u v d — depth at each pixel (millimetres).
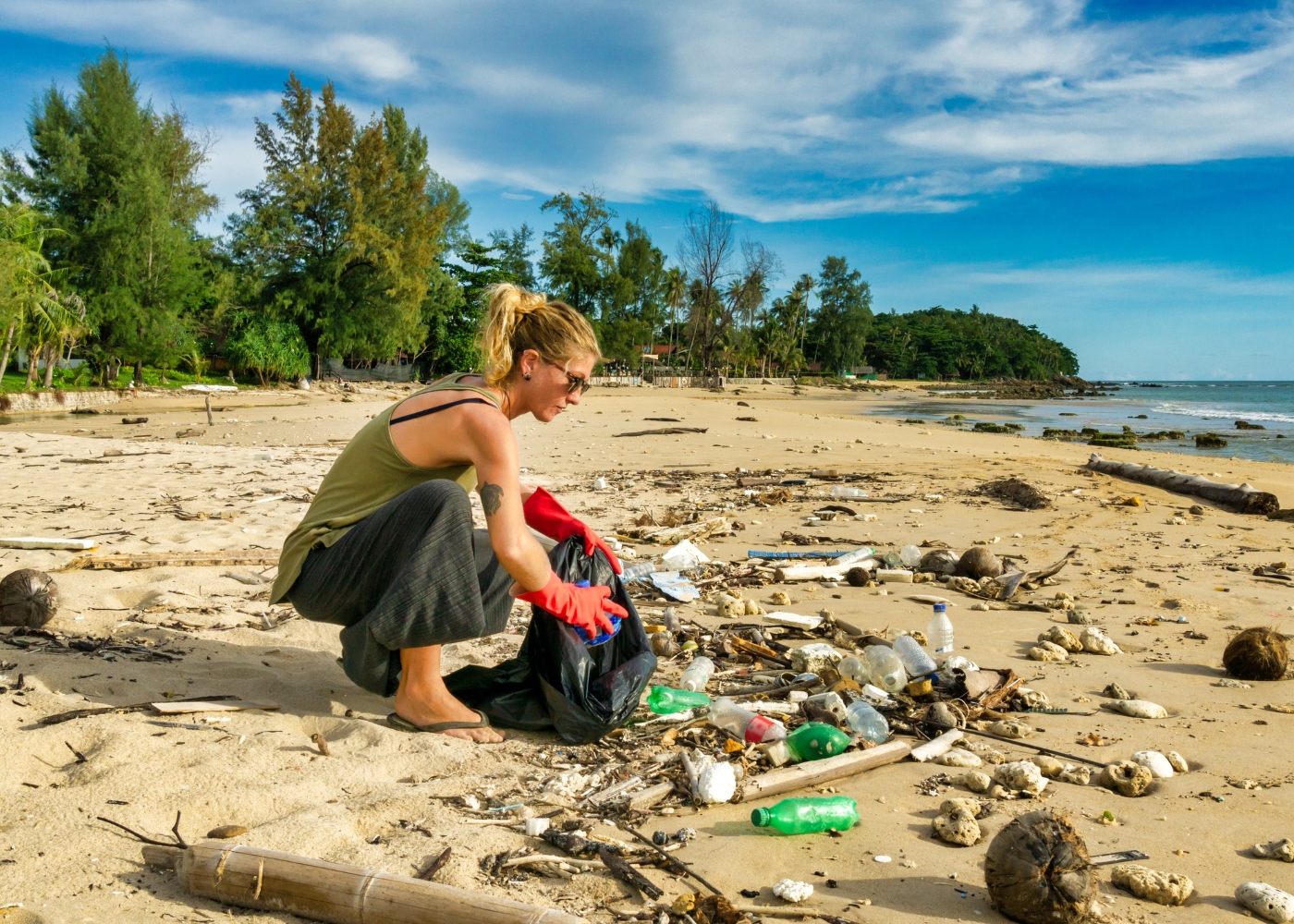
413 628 2953
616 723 3133
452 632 2969
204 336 49406
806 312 111812
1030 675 4152
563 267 68312
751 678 3936
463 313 58562
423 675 3139
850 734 3281
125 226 34594
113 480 10234
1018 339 173125
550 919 1767
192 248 39000
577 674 3102
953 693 3719
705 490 10562
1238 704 3766
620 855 2324
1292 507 10102
